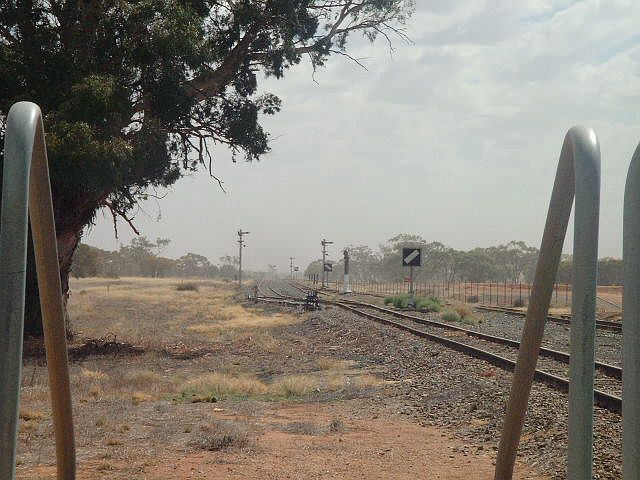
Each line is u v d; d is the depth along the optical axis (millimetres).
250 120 27953
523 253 184500
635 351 2320
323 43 28922
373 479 7168
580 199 2582
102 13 22984
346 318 33750
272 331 32688
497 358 16109
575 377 2541
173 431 9758
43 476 7234
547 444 8328
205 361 21562
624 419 2336
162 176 27531
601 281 124250
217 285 130125
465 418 10484
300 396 14156
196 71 24344
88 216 25359
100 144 20750
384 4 28859
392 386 14453
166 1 22938
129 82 23172
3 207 2312
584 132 2689
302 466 7754
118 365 20469
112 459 8062
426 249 184500
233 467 7680
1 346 2268
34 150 2738
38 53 21750
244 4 26156
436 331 26062
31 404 12070
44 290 3184
